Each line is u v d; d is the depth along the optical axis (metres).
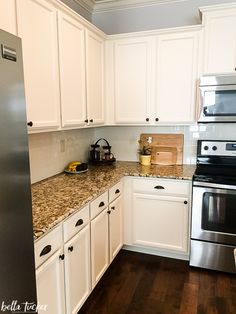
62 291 1.62
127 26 3.11
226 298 2.10
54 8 1.85
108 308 2.00
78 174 2.57
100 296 2.14
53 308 1.54
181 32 2.57
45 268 1.42
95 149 3.12
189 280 2.34
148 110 2.82
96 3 3.12
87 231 1.91
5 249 0.90
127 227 2.77
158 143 3.09
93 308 2.00
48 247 1.44
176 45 2.62
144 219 2.70
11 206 0.92
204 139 2.94
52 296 1.53
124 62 2.82
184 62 2.62
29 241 1.03
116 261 2.66
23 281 1.01
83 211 1.84
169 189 2.55
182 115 2.71
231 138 2.86
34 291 1.08
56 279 1.56
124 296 2.14
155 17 2.98
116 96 2.91
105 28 3.21
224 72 2.48
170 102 2.73
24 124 0.96
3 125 0.86
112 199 2.41
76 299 1.79
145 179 2.62
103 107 2.87
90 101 2.52
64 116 2.05
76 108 2.25
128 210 2.74
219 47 2.46
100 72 2.75
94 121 2.64
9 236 0.92
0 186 0.86
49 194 1.92
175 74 2.67
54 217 1.49
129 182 2.69
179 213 2.56
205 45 2.49
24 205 0.99
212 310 1.97
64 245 1.62
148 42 2.70
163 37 2.64
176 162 3.04
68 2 2.74
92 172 2.67
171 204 2.57
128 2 3.02
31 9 1.61
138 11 3.04
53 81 1.89
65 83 2.05
